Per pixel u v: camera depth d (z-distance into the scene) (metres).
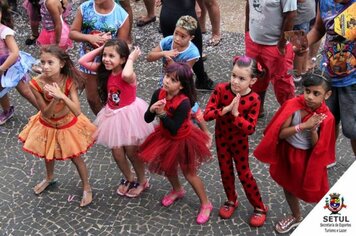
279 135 3.31
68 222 3.86
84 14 4.33
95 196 4.11
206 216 3.82
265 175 4.30
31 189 4.20
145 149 3.68
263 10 4.48
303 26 5.24
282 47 4.57
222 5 7.63
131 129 3.82
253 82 3.40
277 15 4.46
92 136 3.93
